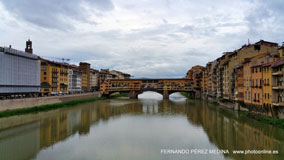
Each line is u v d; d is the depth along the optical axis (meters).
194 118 60.28
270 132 39.88
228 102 75.50
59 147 35.28
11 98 64.81
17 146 35.62
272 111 45.47
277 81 44.31
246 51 67.56
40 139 39.59
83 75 148.75
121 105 94.38
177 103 102.94
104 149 34.34
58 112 70.56
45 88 95.25
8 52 68.81
